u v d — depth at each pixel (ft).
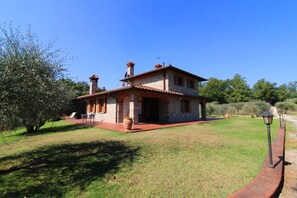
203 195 9.57
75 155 18.01
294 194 10.48
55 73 15.56
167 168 13.75
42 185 11.14
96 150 19.85
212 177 11.92
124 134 30.48
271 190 9.57
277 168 12.97
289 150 21.18
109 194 9.82
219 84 179.93
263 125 45.39
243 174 12.36
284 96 181.27
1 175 12.96
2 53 12.60
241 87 176.96
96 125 44.32
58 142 25.30
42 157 17.69
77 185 11.05
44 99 13.75
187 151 18.76
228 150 19.06
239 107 113.91
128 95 45.11
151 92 43.75
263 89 181.98
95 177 12.25
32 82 12.67
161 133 31.14
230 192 9.88
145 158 16.43
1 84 11.11
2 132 12.97
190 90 65.00
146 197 9.43
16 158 17.74
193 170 13.25
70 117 74.69
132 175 12.49
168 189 10.30
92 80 67.92
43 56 14.51
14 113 11.71
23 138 30.76
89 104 66.95
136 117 42.16
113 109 50.52
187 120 60.34
